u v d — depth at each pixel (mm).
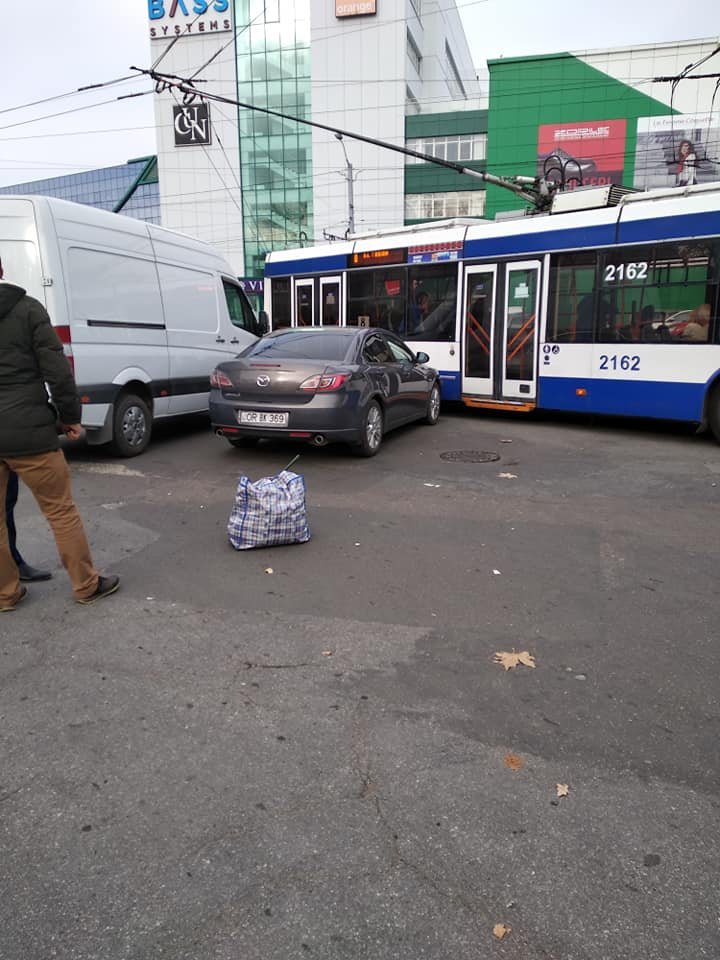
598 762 2781
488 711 3131
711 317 9297
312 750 2846
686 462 8359
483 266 11625
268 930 2020
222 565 4891
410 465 8102
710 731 2992
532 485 7199
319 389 7711
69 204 7559
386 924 2037
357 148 51375
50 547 5215
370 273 13227
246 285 42156
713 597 4383
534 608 4219
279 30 51062
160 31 52781
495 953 1945
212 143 53500
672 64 42562
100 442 8117
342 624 3984
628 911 2084
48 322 3861
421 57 58250
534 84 44281
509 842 2355
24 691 3271
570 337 10680
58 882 2188
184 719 3055
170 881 2193
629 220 9938
